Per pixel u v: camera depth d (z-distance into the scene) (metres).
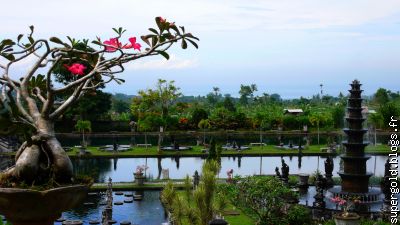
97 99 76.38
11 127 5.57
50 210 5.46
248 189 25.97
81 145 65.25
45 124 5.80
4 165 44.22
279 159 57.06
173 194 14.43
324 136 80.00
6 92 6.04
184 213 13.97
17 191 5.18
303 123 83.94
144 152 58.78
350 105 33.91
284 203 26.52
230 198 27.88
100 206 32.91
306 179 38.06
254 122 83.50
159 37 6.36
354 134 33.69
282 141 73.94
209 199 13.23
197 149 61.91
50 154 5.71
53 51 6.30
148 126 60.62
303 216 25.55
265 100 139.50
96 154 56.19
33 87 7.06
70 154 56.00
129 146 64.88
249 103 142.50
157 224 28.38
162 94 65.75
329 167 39.69
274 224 24.64
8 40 6.55
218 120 83.38
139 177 39.09
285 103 145.25
